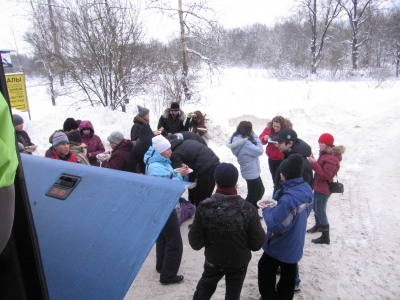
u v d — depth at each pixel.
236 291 3.25
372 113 13.87
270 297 3.57
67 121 6.43
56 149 5.07
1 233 0.99
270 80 28.12
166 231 4.17
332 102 13.65
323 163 4.83
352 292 3.99
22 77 10.86
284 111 12.40
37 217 2.12
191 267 4.64
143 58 12.57
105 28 11.56
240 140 5.55
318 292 4.01
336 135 11.02
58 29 12.47
